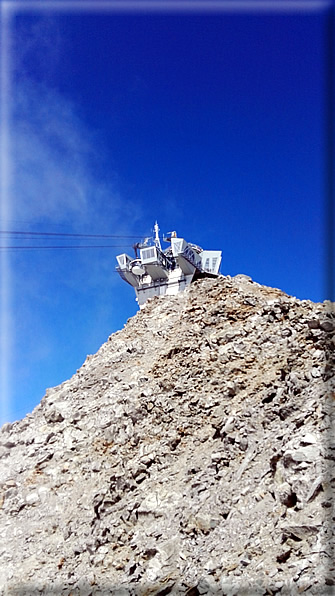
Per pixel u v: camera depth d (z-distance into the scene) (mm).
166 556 12273
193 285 28203
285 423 14844
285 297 24109
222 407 17562
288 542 10719
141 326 27750
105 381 22938
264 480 13195
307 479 11672
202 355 21125
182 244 32938
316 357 17344
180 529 13031
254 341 20672
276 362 18875
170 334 24672
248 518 12188
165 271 34625
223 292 25734
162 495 14836
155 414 18531
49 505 16609
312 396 15148
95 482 16625
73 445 19016
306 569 9812
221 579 10742
